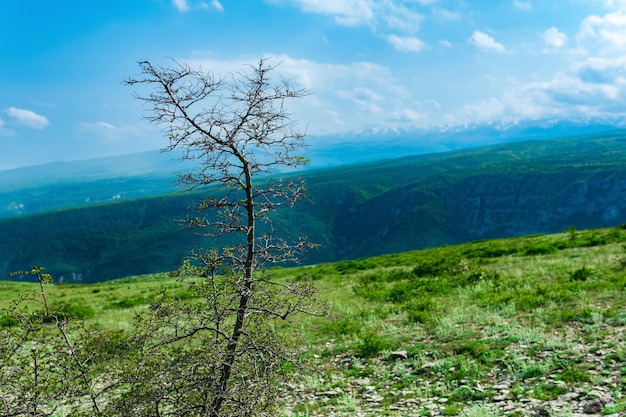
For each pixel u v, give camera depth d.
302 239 7.13
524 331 14.01
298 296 7.42
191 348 7.18
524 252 35.16
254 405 6.98
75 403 9.85
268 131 6.62
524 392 10.17
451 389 11.16
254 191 6.93
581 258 27.95
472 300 19.94
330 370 13.78
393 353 14.05
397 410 10.40
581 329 13.67
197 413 6.86
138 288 52.38
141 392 6.84
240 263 7.09
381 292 24.48
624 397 9.00
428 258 42.78
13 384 7.60
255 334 7.23
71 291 55.50
